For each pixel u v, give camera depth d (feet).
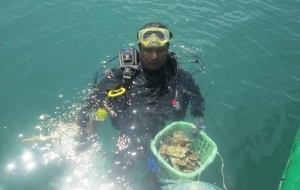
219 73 6.39
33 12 8.23
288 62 6.68
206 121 5.38
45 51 7.03
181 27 7.63
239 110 5.62
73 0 8.66
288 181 3.86
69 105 5.73
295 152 4.20
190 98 5.12
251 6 8.38
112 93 4.88
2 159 4.77
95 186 4.31
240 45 7.11
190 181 3.84
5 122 5.41
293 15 8.04
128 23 7.80
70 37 7.42
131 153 4.54
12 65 6.66
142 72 4.97
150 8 8.27
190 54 6.82
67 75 6.42
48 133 5.15
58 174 4.50
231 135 5.20
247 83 6.17
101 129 4.99
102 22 7.85
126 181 4.30
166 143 4.47
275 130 5.29
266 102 5.78
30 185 4.41
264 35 7.38
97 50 7.07
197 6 8.34
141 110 4.83
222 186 4.42
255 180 4.56
